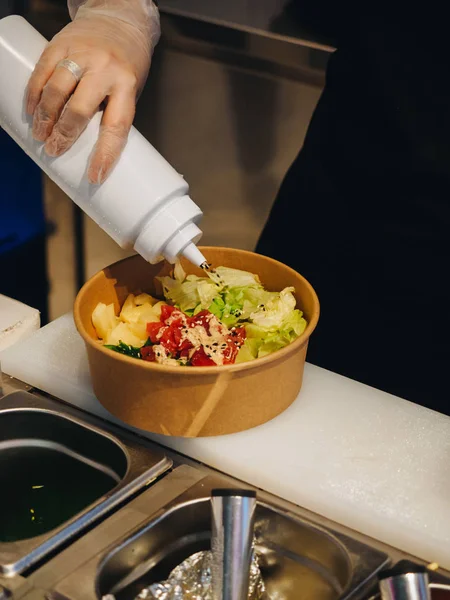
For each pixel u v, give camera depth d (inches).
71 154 38.6
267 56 72.7
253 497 27.7
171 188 38.2
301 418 40.1
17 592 29.3
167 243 38.8
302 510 34.2
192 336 38.2
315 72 70.9
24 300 91.7
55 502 37.3
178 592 30.3
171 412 37.4
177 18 75.7
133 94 39.8
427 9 56.2
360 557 31.4
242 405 37.6
